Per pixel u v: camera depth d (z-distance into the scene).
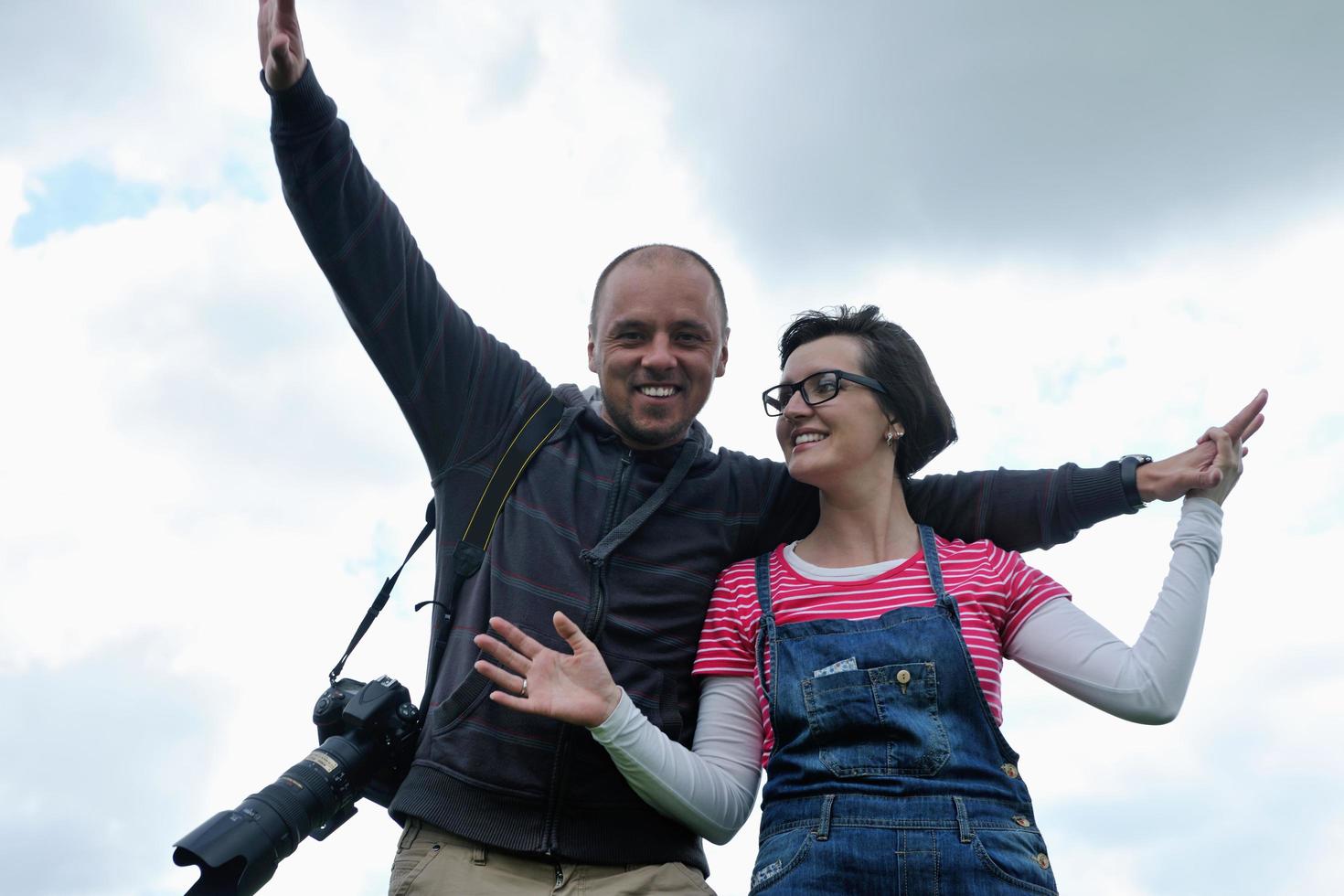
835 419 3.67
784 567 3.65
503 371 3.91
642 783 3.25
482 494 3.70
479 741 3.36
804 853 3.07
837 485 3.69
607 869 3.37
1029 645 3.46
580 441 3.87
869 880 3.01
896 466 3.88
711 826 3.34
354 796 3.44
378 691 3.49
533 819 3.32
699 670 3.57
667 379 3.80
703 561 3.71
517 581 3.53
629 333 3.81
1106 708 3.33
